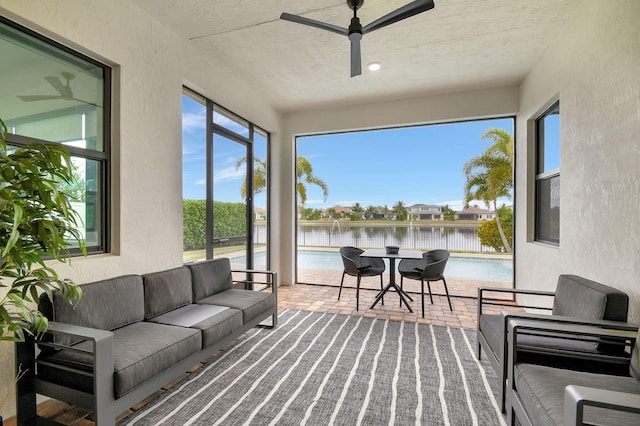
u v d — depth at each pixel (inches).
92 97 92.0
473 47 124.6
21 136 75.8
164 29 110.4
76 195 88.1
